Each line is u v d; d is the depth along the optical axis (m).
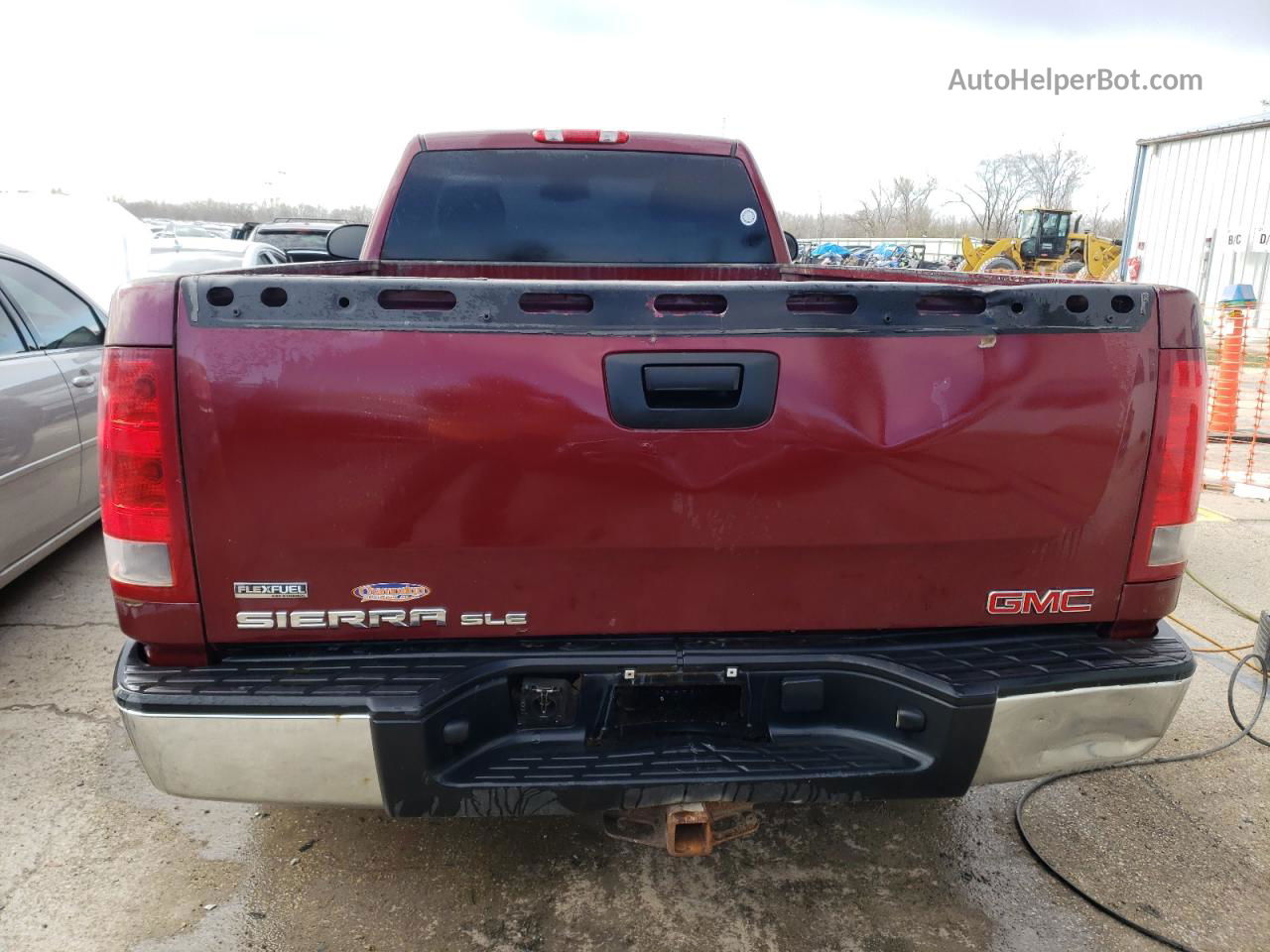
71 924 2.31
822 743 2.01
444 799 1.88
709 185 3.80
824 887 2.50
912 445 1.91
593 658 1.94
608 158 3.73
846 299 1.86
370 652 1.95
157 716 1.81
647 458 1.86
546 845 2.65
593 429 1.84
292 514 1.83
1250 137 17.73
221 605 1.87
